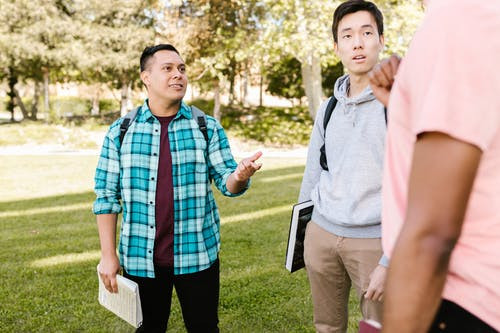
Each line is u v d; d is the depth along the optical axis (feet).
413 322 2.22
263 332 11.52
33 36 70.79
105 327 11.87
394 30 46.26
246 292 13.62
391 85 3.91
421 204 2.25
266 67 63.57
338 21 7.64
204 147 8.39
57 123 76.79
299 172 36.88
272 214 22.91
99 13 73.10
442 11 2.46
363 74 7.41
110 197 8.28
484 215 2.56
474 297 2.65
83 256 17.37
